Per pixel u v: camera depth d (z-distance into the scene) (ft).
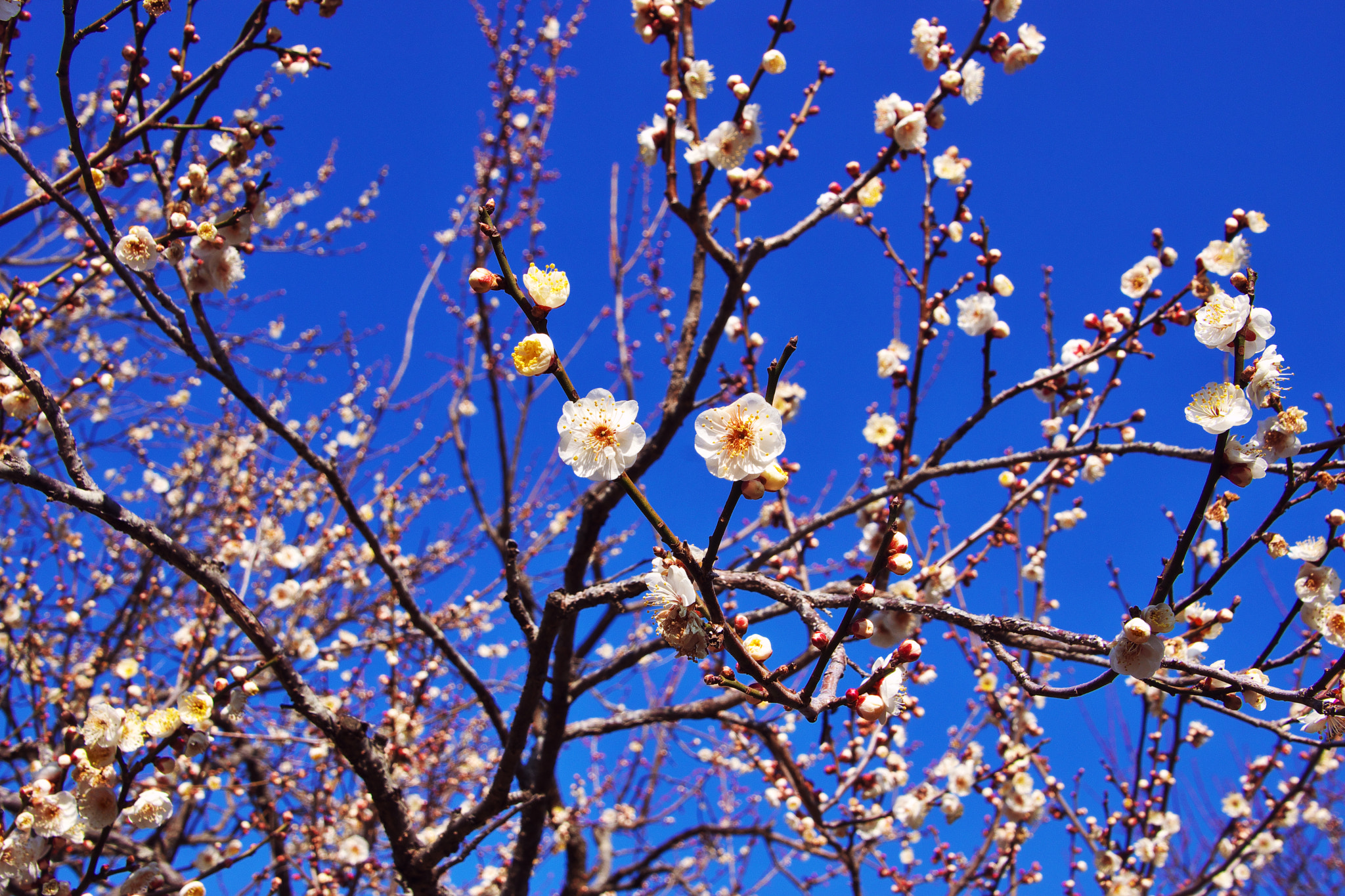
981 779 15.16
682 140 13.70
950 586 14.56
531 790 14.55
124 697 15.12
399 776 16.47
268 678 18.63
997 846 18.04
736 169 12.90
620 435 6.29
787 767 15.60
